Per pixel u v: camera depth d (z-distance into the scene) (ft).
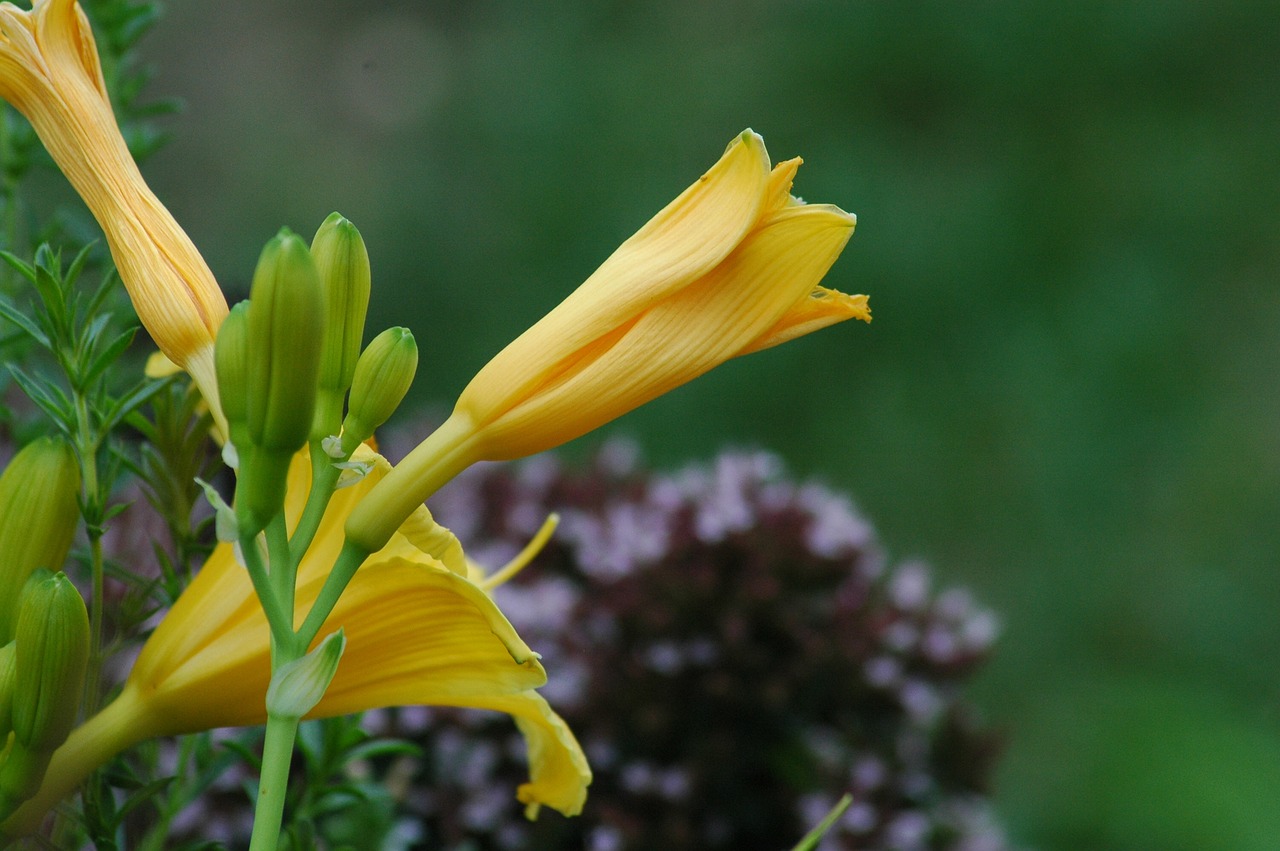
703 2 14.33
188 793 2.46
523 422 2.24
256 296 2.16
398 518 2.23
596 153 13.55
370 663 2.30
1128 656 10.23
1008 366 11.58
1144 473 11.16
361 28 16.76
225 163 15.79
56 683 2.21
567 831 3.20
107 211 2.27
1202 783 6.88
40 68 2.28
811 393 11.64
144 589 2.40
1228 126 12.59
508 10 14.99
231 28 16.44
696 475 3.74
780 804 3.27
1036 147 12.61
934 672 3.52
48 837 2.35
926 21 12.84
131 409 2.33
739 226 2.25
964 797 3.46
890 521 11.33
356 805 2.67
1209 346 11.82
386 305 13.67
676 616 3.27
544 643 3.32
